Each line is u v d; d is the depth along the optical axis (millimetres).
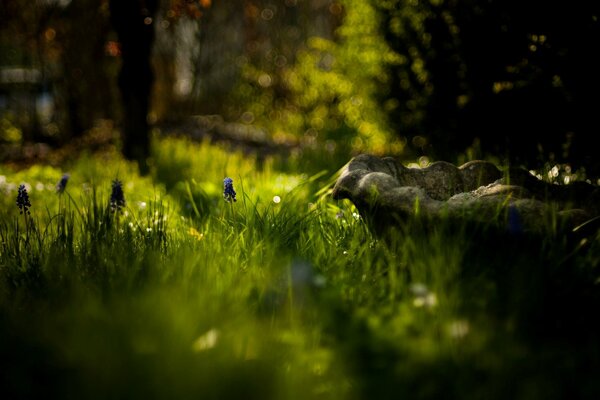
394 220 3051
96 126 12367
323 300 2633
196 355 2275
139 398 2090
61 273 3119
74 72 11766
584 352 2350
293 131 12383
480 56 6996
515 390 2129
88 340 2361
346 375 2297
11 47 12508
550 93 6367
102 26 11688
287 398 2117
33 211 5266
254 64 13977
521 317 2514
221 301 2697
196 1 7648
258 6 13969
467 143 7422
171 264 3105
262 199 4898
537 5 6363
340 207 4312
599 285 2775
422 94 7852
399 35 7859
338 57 9406
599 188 3562
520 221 2705
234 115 14031
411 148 8219
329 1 14000
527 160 6352
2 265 3477
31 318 2674
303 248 3350
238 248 3322
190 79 13875
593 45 5977
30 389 2225
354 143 9695
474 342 2324
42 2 11383
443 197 3816
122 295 2754
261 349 2377
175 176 7098
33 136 12414
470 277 2785
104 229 3693
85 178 7090
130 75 8031
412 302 2674
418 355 2271
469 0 6957
